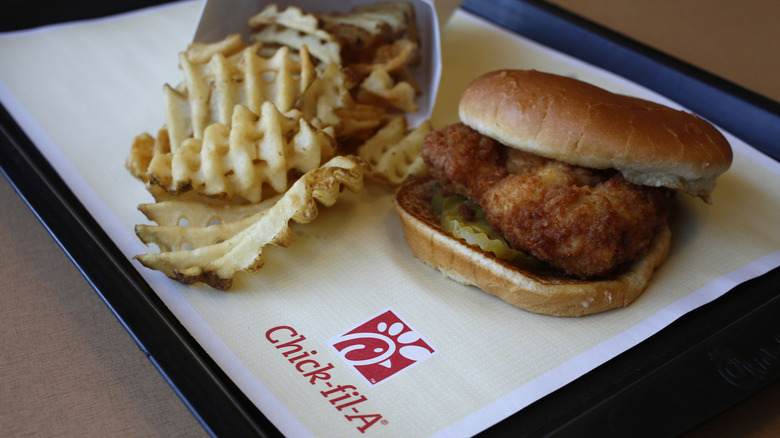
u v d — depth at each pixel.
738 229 0.39
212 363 0.33
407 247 0.39
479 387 0.33
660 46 0.53
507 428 0.31
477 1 0.56
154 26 0.54
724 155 0.36
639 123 0.35
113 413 0.32
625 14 0.57
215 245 0.36
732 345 0.33
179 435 0.31
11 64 0.49
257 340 0.34
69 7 0.54
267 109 0.37
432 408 0.32
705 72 0.48
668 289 0.36
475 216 0.36
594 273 0.34
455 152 0.36
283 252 0.38
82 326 0.35
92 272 0.35
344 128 0.41
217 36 0.46
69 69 0.49
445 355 0.34
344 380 0.33
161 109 0.47
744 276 0.37
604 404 0.31
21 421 0.31
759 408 0.32
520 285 0.35
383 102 0.44
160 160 0.37
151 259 0.35
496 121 0.36
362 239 0.39
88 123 0.45
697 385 0.31
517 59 0.51
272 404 0.32
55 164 0.42
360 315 0.35
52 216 0.37
